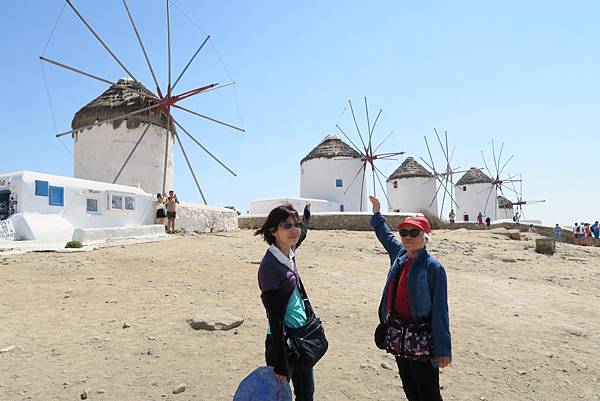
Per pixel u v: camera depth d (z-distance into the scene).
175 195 14.84
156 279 7.79
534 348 5.38
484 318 6.62
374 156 32.06
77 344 4.76
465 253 13.54
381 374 4.33
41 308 5.98
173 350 4.67
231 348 4.78
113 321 5.54
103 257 9.34
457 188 46.53
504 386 4.25
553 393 4.15
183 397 3.68
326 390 3.94
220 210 17.47
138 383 3.90
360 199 31.64
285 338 2.77
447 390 4.10
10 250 9.38
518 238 20.41
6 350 4.50
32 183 11.65
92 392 3.70
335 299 7.09
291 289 2.80
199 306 6.27
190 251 10.83
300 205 26.94
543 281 10.28
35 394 3.64
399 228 3.16
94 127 18.55
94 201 13.11
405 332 3.04
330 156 31.36
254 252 11.30
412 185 39.03
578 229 24.69
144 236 12.60
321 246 13.16
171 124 20.09
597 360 5.11
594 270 12.17
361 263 10.88
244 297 6.87
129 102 18.73
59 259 8.86
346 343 5.16
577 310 7.55
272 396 2.59
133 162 18.50
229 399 3.67
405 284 3.14
